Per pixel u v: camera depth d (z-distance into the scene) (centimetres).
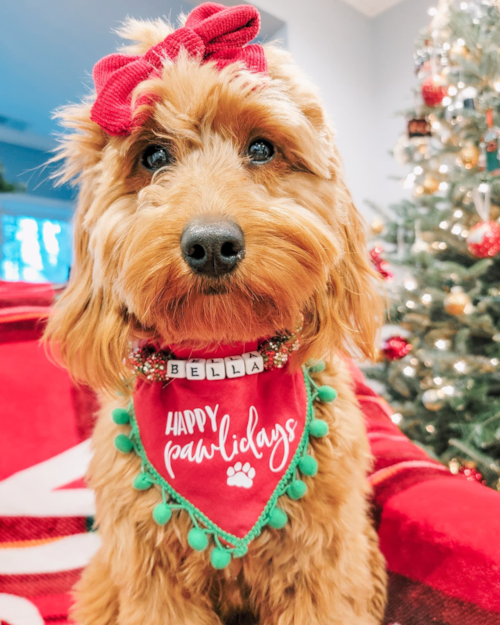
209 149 76
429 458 121
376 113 401
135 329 85
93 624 93
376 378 271
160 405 85
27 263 538
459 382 231
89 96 96
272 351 84
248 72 75
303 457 82
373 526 104
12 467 122
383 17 392
